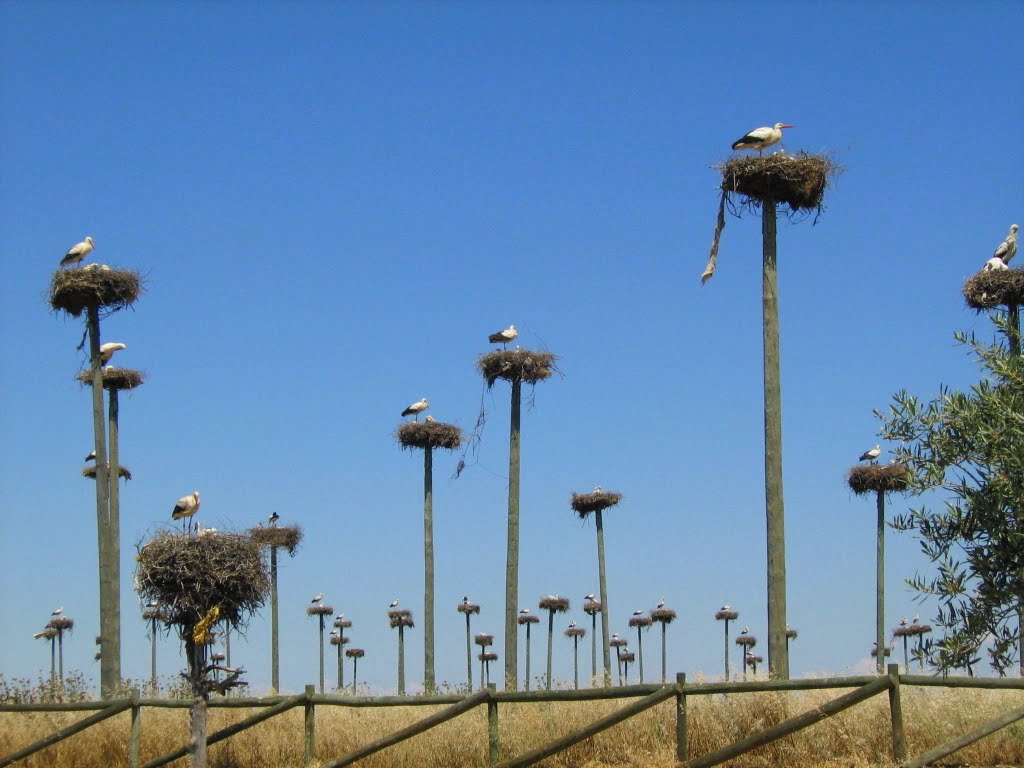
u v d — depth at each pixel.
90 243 25.75
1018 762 13.66
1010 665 10.66
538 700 15.54
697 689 14.52
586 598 52.06
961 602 10.91
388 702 16.58
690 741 15.25
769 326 18.97
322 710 19.39
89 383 30.78
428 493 35.69
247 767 17.94
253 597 16.25
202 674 16.62
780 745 14.45
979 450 11.02
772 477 18.58
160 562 15.66
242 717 19.48
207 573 15.70
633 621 56.72
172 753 17.91
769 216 19.16
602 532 39.00
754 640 57.19
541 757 15.33
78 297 25.33
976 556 10.90
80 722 18.56
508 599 30.92
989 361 11.24
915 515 11.17
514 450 31.67
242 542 16.17
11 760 18.58
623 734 15.76
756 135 18.94
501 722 16.89
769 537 18.38
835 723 14.62
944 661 10.81
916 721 14.43
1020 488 10.65
